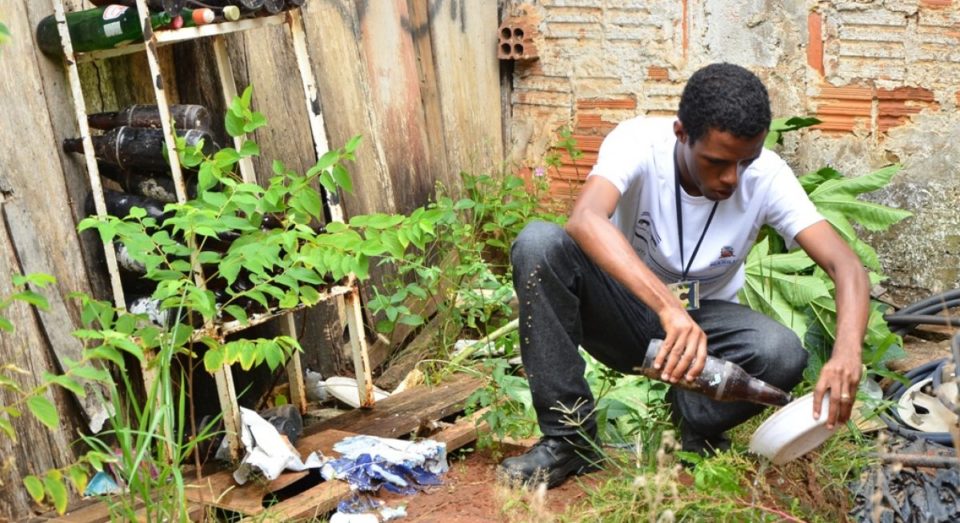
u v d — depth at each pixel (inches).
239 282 145.4
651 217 128.2
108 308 128.5
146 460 124.9
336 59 184.2
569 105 221.0
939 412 128.9
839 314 116.9
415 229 144.2
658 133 126.2
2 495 130.7
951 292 183.6
